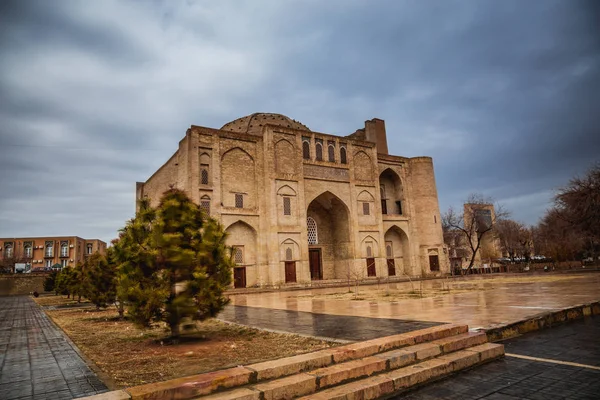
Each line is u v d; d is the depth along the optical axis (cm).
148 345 718
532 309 908
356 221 3566
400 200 4078
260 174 3142
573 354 573
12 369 545
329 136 3562
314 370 465
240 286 2948
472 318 809
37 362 591
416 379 483
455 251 5928
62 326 1093
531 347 630
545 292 1366
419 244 4038
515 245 5406
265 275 3008
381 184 4088
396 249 3984
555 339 675
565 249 4003
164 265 719
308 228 3647
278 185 3148
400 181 4084
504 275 3266
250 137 3152
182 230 743
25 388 444
